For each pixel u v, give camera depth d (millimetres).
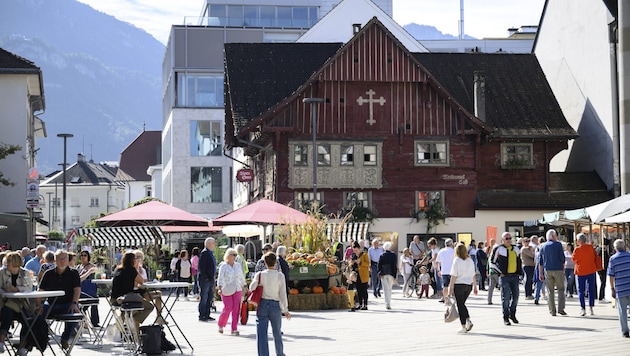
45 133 95250
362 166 69312
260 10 112250
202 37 108500
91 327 26453
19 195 67750
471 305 40031
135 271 24266
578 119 76750
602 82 73562
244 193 89938
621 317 26422
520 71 77875
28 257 38000
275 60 76250
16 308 22531
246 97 73438
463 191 70688
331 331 29250
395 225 69812
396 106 69875
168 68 115438
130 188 178625
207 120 108438
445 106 70500
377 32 69125
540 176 72938
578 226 46625
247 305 32375
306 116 68625
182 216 41125
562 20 78688
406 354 22875
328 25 91312
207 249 34312
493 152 72625
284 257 38031
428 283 47000
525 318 32844
